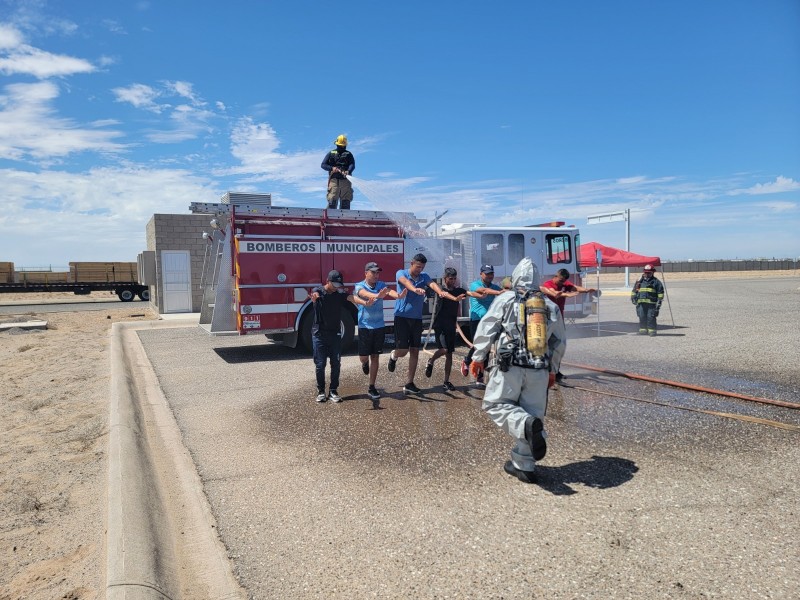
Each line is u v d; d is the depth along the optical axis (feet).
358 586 9.51
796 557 9.95
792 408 19.95
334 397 22.31
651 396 22.11
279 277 32.91
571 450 15.93
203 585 9.81
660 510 11.96
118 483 13.25
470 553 10.43
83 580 10.19
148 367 31.99
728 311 56.44
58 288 102.94
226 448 17.15
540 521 11.60
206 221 66.03
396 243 35.76
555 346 13.88
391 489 13.53
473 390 24.02
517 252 38.73
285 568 10.19
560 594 9.05
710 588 9.07
